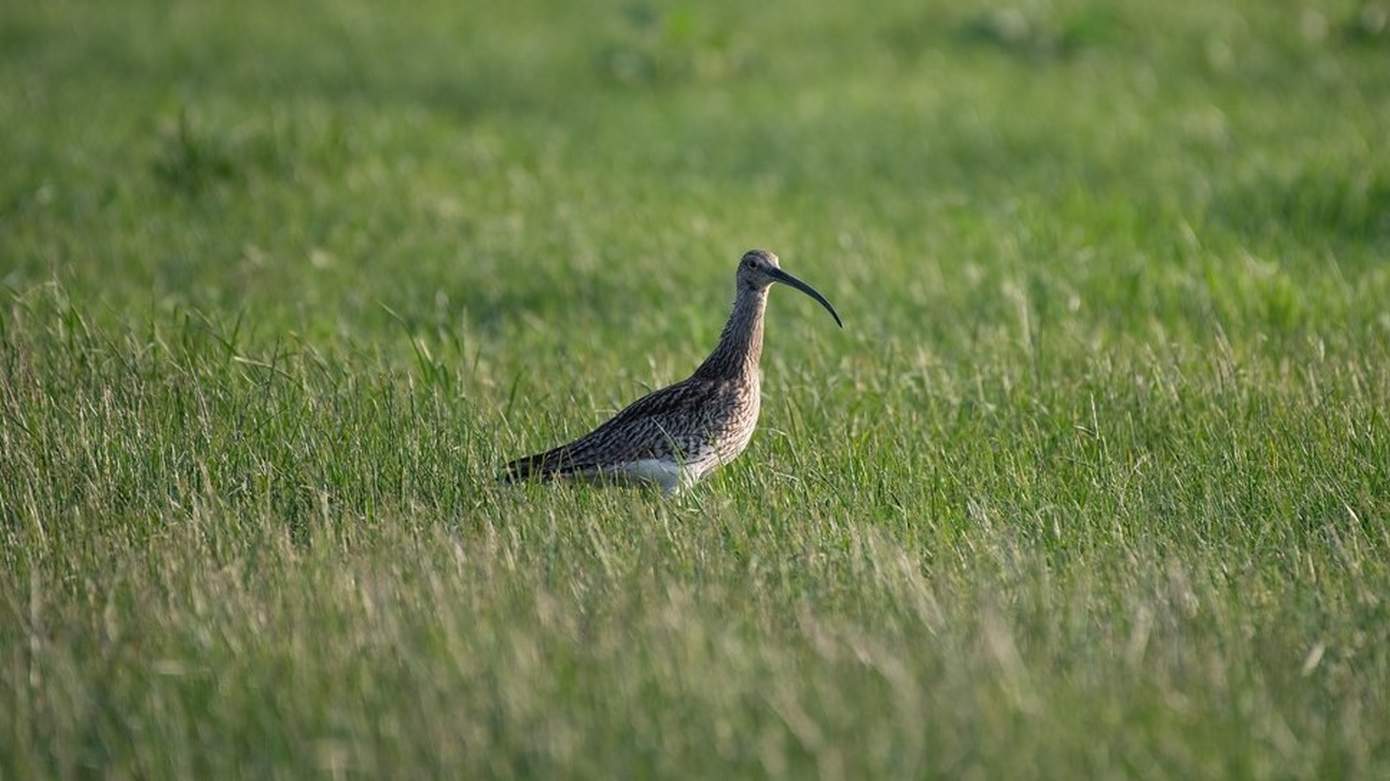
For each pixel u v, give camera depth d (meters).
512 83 33.34
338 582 10.31
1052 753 8.16
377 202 22.39
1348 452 12.66
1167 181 23.83
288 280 19.39
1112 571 10.71
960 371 15.34
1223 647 9.48
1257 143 25.53
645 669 9.08
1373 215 21.00
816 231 21.84
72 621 9.95
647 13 35.72
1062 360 15.42
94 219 21.77
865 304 18.09
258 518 11.82
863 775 8.09
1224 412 13.71
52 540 11.45
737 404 12.93
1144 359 15.09
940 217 22.56
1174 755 8.20
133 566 10.80
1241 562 10.98
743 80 33.28
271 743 8.52
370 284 19.17
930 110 29.48
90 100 29.77
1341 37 32.81
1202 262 18.58
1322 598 10.25
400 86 33.00
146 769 8.36
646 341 17.03
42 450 12.87
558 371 15.80
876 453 13.16
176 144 23.67
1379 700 8.81
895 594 10.15
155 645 9.68
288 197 22.53
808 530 11.59
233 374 14.61
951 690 8.69
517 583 10.43
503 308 18.48
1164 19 34.47
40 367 14.74
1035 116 28.56
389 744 8.47
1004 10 35.66
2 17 39.59
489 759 8.26
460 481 12.56
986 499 12.03
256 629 9.72
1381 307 16.88
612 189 24.17
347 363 15.34
